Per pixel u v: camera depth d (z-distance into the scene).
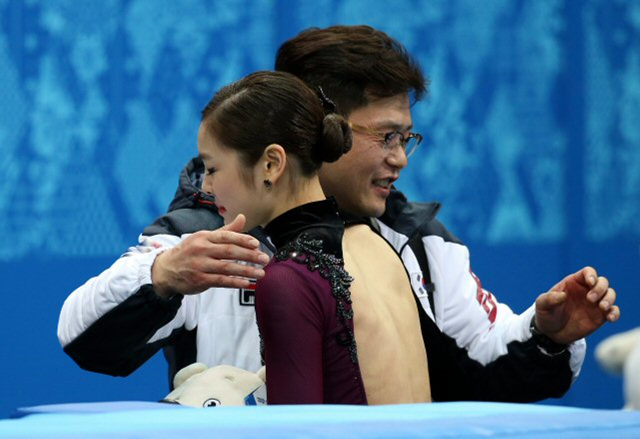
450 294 8.06
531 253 20.64
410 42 20.36
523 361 7.68
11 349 18.25
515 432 3.30
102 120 18.78
